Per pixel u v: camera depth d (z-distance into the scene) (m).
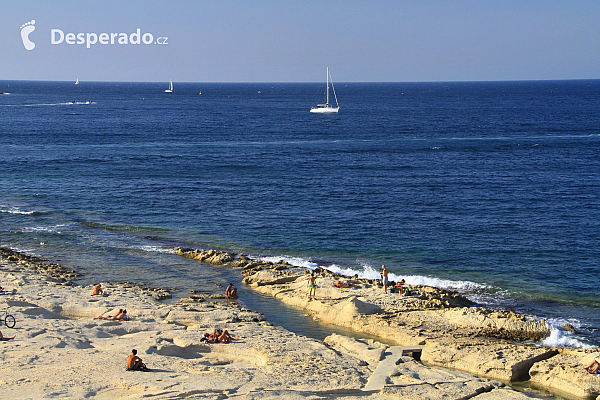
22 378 21.86
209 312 33.75
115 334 29.61
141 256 47.28
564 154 102.56
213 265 45.19
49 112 199.75
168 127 152.50
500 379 26.88
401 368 26.31
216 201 66.75
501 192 71.19
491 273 43.41
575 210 62.22
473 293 39.41
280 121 175.00
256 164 92.88
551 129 146.25
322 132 142.38
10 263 43.69
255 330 31.02
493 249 49.06
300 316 35.12
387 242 51.19
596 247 49.34
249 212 61.88
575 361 27.12
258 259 46.38
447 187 74.50
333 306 35.25
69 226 56.16
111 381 22.11
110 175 81.88
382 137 131.88
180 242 51.50
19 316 30.48
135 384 21.84
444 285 40.91
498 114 198.88
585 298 38.50
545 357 28.33
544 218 58.97
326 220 58.53
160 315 32.88
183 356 27.30
